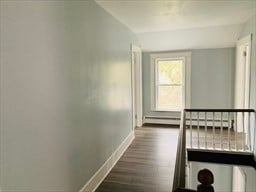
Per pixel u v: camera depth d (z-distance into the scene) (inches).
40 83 64.2
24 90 57.9
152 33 188.5
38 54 63.1
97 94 109.1
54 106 71.6
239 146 160.7
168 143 173.6
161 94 231.8
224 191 185.3
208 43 201.0
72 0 82.5
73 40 83.7
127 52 166.6
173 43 205.9
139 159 142.7
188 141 175.8
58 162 75.0
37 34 62.6
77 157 89.4
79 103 89.7
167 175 119.6
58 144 74.7
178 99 226.5
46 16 66.6
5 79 51.9
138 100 225.3
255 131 139.7
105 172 120.5
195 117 221.1
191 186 172.9
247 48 166.6
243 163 147.4
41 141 65.3
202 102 217.9
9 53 52.9
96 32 107.0
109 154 127.9
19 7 55.7
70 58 81.5
